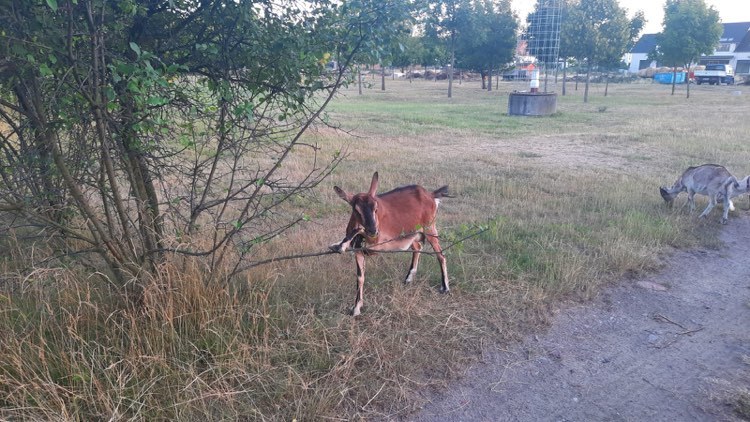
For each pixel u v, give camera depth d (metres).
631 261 7.35
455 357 5.16
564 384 4.89
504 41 45.97
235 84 5.55
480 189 11.23
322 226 8.47
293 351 4.86
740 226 9.46
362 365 4.88
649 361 5.28
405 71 76.62
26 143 5.70
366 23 5.11
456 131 20.69
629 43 41.22
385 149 16.08
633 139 18.62
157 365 4.34
